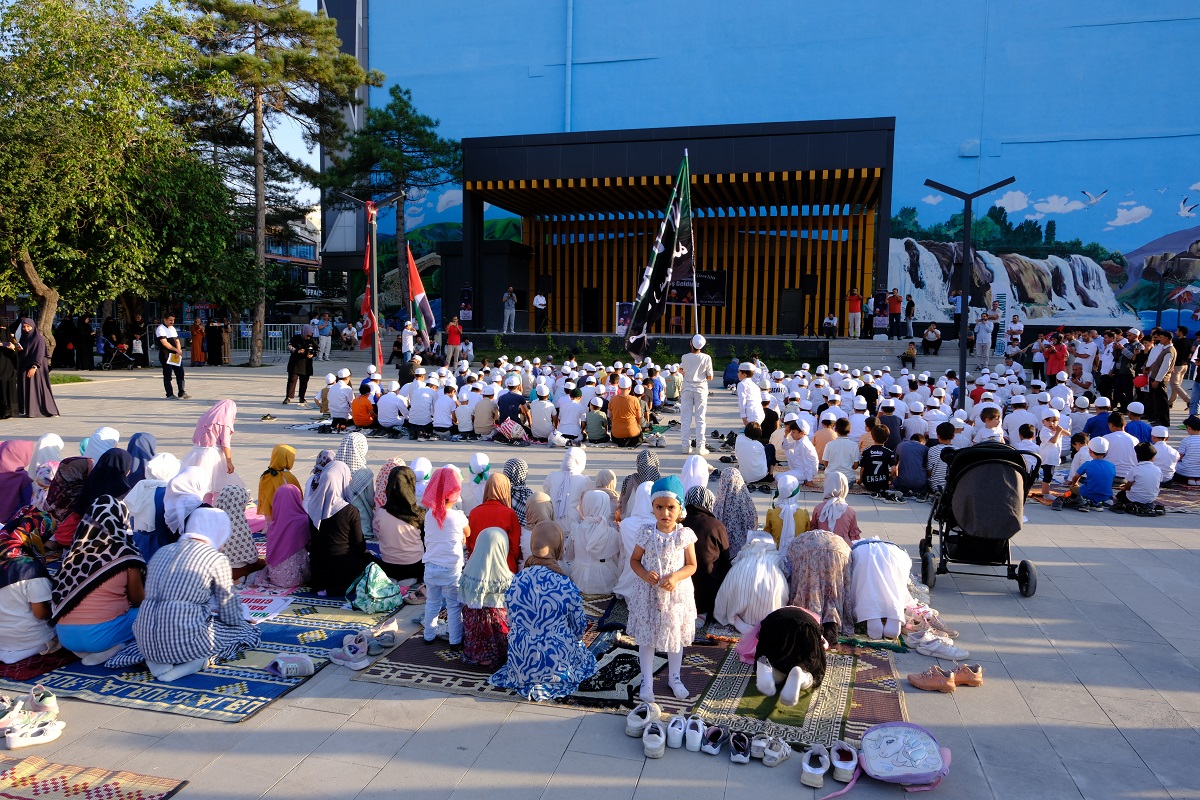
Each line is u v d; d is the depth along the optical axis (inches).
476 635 213.8
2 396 612.4
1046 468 417.1
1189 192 1435.8
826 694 200.7
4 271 786.8
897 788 161.8
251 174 1425.9
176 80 1015.0
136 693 198.1
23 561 208.5
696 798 157.9
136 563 215.6
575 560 274.4
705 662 219.6
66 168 766.5
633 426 553.3
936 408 513.7
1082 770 168.6
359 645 215.8
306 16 1104.8
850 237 1291.8
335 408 605.3
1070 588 282.7
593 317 1419.8
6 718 177.5
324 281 1888.5
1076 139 1485.0
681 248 413.4
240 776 163.5
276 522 270.1
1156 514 384.5
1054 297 1501.0
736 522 275.0
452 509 230.7
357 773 165.2
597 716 190.5
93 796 155.4
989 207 1530.5
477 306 1226.6
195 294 1023.0
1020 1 1494.8
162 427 580.1
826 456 429.1
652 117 1675.7
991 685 207.6
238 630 222.8
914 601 250.5
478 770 166.9
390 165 1294.3
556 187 1139.3
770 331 1358.3
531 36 1724.9
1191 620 253.1
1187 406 775.7
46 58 764.0
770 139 1045.8
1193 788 162.1
